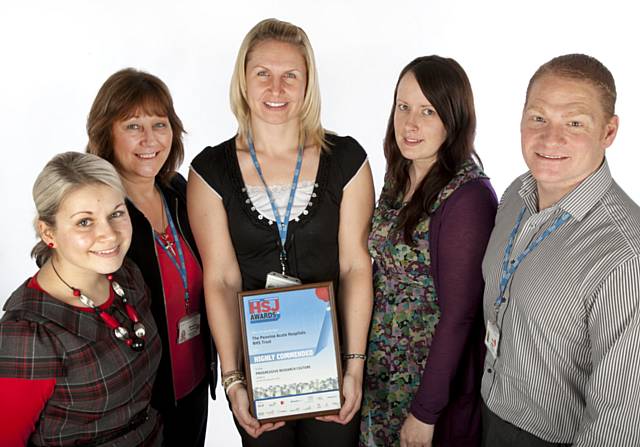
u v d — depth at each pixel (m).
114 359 1.62
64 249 1.57
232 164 2.10
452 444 2.15
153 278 2.11
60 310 1.55
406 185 2.19
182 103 3.38
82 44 3.23
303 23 3.31
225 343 2.13
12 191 3.38
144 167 2.23
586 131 1.52
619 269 1.41
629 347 1.40
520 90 3.43
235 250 2.16
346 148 2.14
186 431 2.41
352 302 2.16
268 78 1.99
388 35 3.35
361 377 2.14
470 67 3.40
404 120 2.03
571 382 1.61
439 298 2.02
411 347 2.11
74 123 3.32
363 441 2.26
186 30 3.27
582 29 3.32
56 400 1.54
